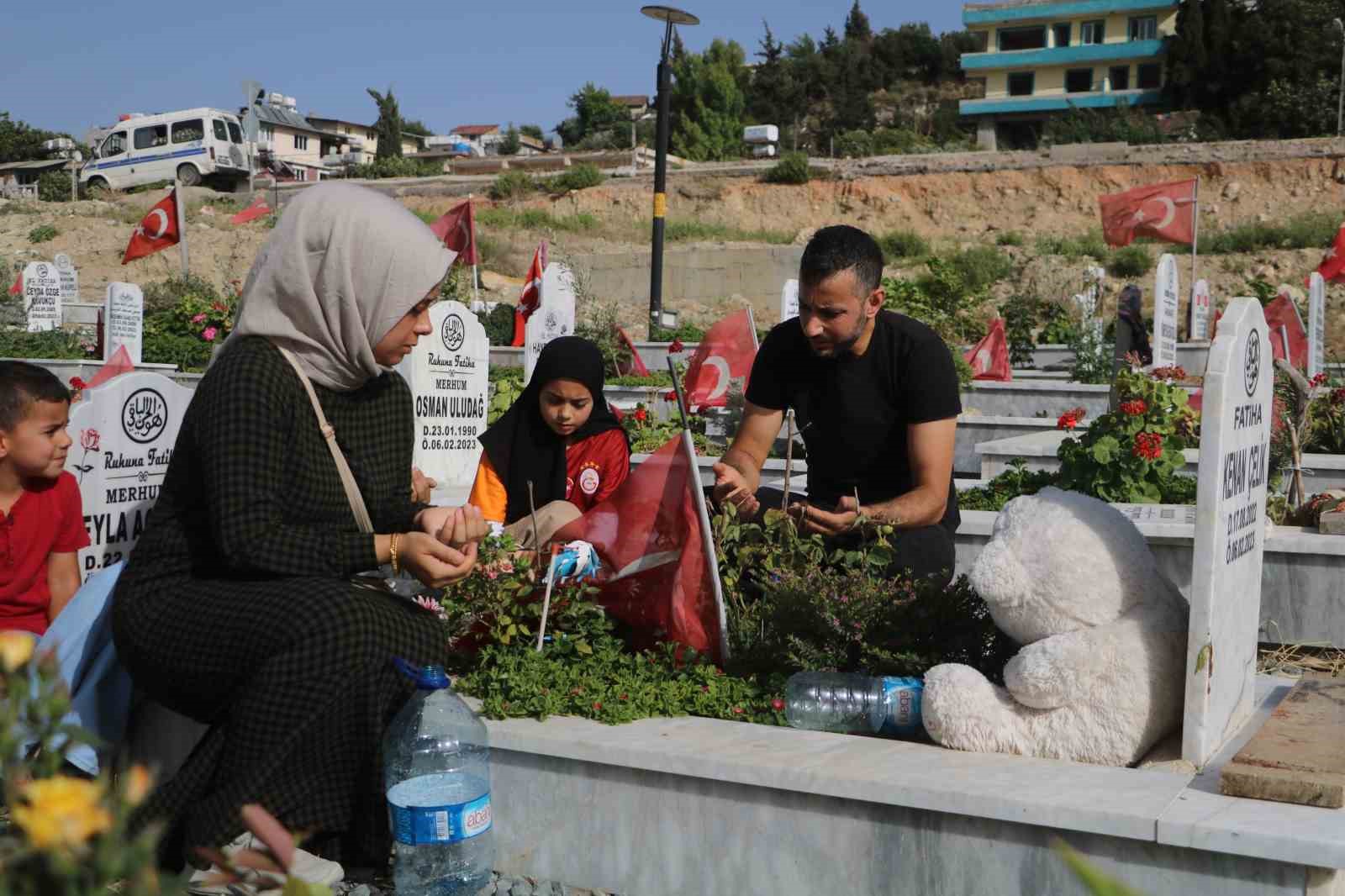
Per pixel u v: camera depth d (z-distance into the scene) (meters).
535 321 13.77
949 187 41.44
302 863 2.84
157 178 47.62
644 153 51.34
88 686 3.29
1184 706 3.07
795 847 2.97
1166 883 2.62
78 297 30.92
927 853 2.84
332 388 3.32
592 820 3.20
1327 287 28.42
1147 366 11.78
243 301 3.25
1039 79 66.62
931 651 3.70
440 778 3.14
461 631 3.92
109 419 4.46
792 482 9.09
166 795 3.00
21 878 1.15
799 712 3.46
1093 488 7.97
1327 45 52.81
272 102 75.38
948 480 4.17
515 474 4.56
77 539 3.93
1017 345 22.28
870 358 4.21
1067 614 3.16
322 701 2.95
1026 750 3.13
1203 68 58.06
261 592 3.02
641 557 4.00
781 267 34.69
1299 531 6.01
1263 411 3.42
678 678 3.71
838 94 77.69
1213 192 38.41
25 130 76.38
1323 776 2.72
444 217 21.38
